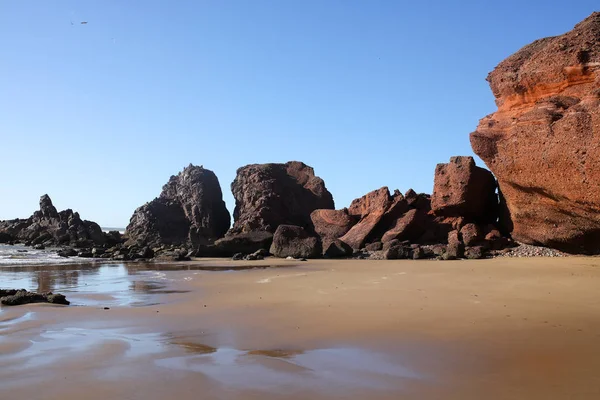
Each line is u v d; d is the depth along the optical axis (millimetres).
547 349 9219
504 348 9359
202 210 54188
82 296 18141
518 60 28047
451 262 28625
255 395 7160
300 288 18844
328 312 13453
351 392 7242
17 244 60812
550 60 25156
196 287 20578
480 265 25844
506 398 6867
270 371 8289
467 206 35875
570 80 24406
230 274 26094
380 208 40375
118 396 7145
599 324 11195
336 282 20375
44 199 64562
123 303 16281
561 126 22750
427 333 10695
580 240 26875
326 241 40250
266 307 14625
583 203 22469
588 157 21328
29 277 25984
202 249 43500
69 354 9422
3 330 11742
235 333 11242
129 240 55125
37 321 12883
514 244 33031
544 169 23906
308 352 9508
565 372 7898
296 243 39031
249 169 52438
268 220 48062
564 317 11961
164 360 9000
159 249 47844
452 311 12984
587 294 15461
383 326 11508
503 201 35500
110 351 9617
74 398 7070
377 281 20250
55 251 51844
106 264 36156
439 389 7285
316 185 53219
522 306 13492
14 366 8625
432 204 37562
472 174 35500
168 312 14203
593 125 21234
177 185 57438
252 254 39531
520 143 25219
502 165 26703
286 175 53188
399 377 7879
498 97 29828
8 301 15711
